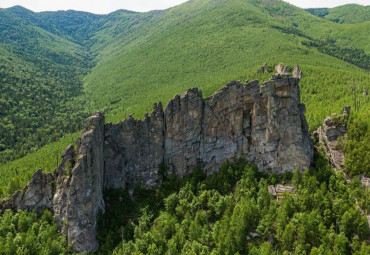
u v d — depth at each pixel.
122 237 80.38
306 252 69.75
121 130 93.50
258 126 90.81
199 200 86.31
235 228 74.62
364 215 75.19
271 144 89.50
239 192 85.38
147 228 83.81
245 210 76.75
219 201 83.12
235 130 93.44
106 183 92.19
